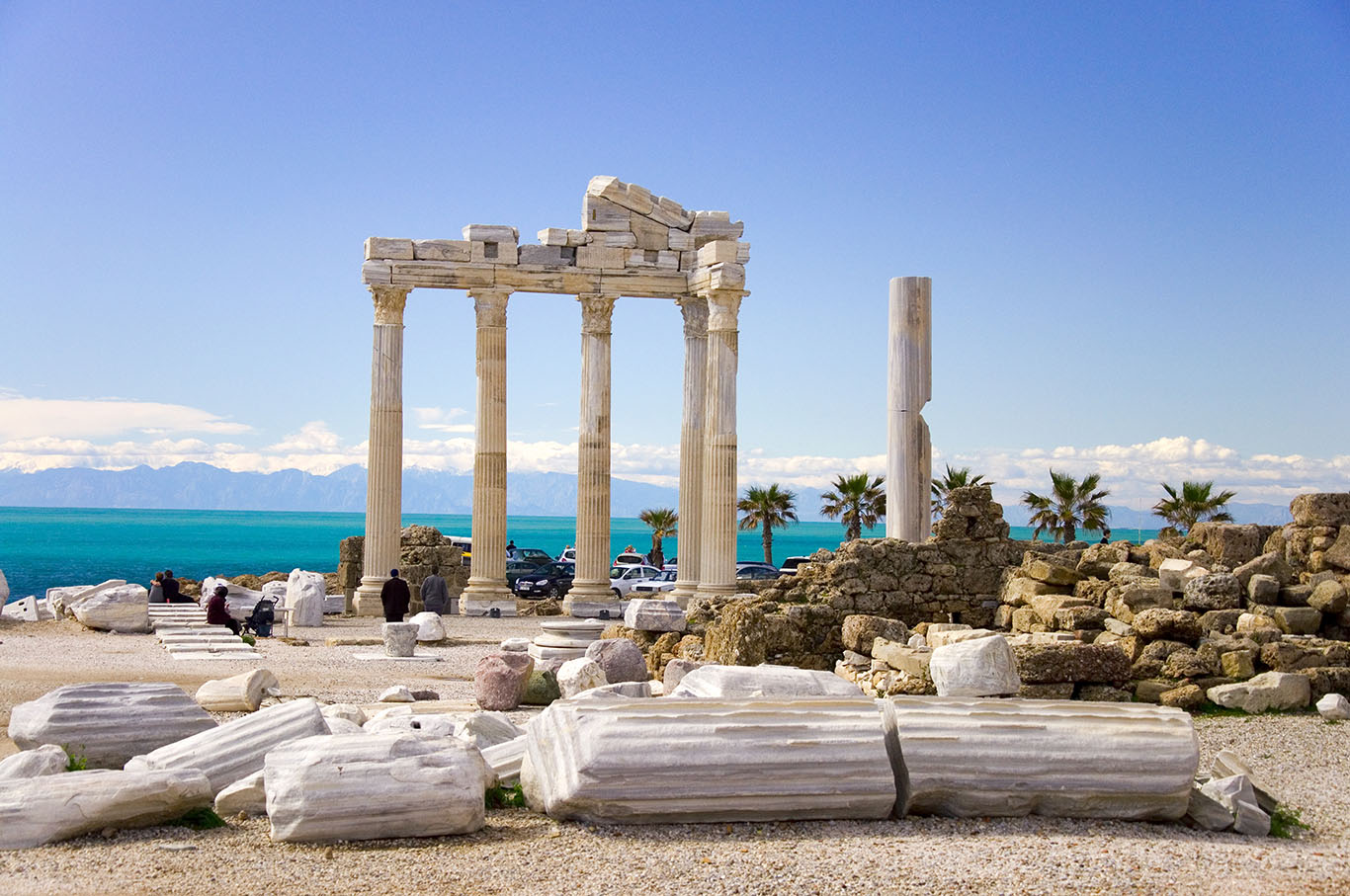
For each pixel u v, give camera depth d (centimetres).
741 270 4106
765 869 1005
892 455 3027
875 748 1166
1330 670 1909
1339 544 2191
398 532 4300
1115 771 1183
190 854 1054
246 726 1315
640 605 2642
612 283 4303
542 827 1147
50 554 15838
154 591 4088
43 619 3650
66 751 1348
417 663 2720
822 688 1606
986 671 1634
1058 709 1220
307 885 970
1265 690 1856
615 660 2184
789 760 1150
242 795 1191
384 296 4250
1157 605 2125
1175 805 1186
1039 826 1159
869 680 2058
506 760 1295
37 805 1083
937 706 1212
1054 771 1180
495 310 4312
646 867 1012
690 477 4344
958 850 1066
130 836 1107
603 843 1087
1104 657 1838
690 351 4362
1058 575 2458
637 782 1131
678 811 1136
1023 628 2339
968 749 1180
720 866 1014
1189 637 1967
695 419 4347
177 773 1148
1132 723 1209
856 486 6931
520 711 1945
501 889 961
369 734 1164
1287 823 1210
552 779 1166
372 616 4244
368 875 995
